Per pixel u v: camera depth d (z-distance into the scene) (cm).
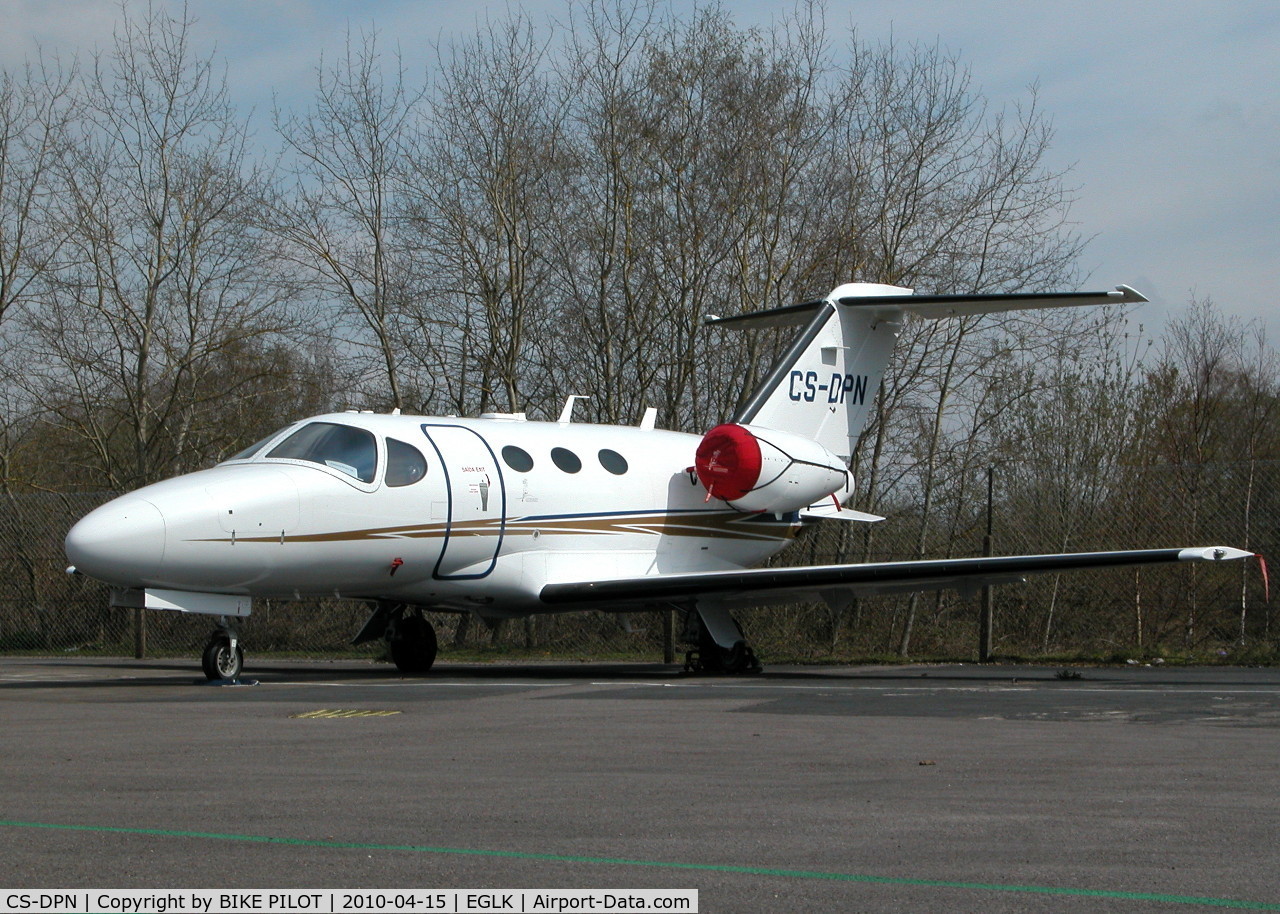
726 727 1661
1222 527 3425
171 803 1096
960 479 4431
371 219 4684
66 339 4569
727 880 823
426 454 2759
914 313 3170
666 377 4788
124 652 3900
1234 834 955
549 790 1159
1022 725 1672
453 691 2266
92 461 4969
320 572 2611
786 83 4678
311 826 993
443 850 908
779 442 3175
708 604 2914
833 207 4675
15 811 1062
